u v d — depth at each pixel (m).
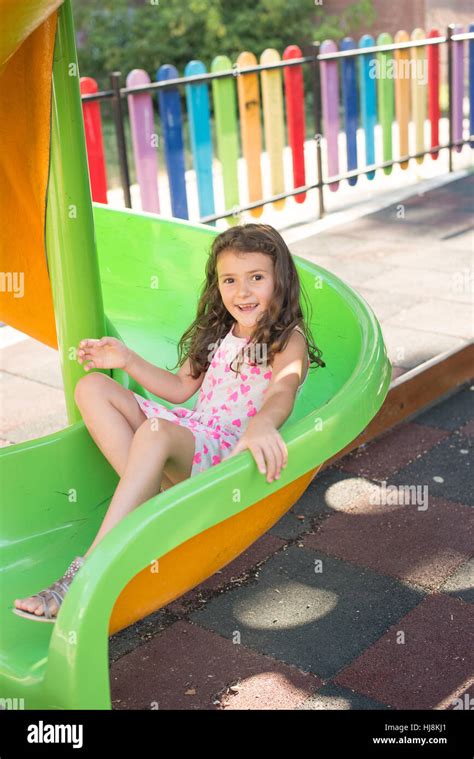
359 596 2.32
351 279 4.48
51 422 3.27
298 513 2.71
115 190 6.90
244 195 6.50
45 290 2.25
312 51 5.42
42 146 1.93
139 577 1.59
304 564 2.47
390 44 6.31
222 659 2.11
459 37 6.45
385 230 5.29
